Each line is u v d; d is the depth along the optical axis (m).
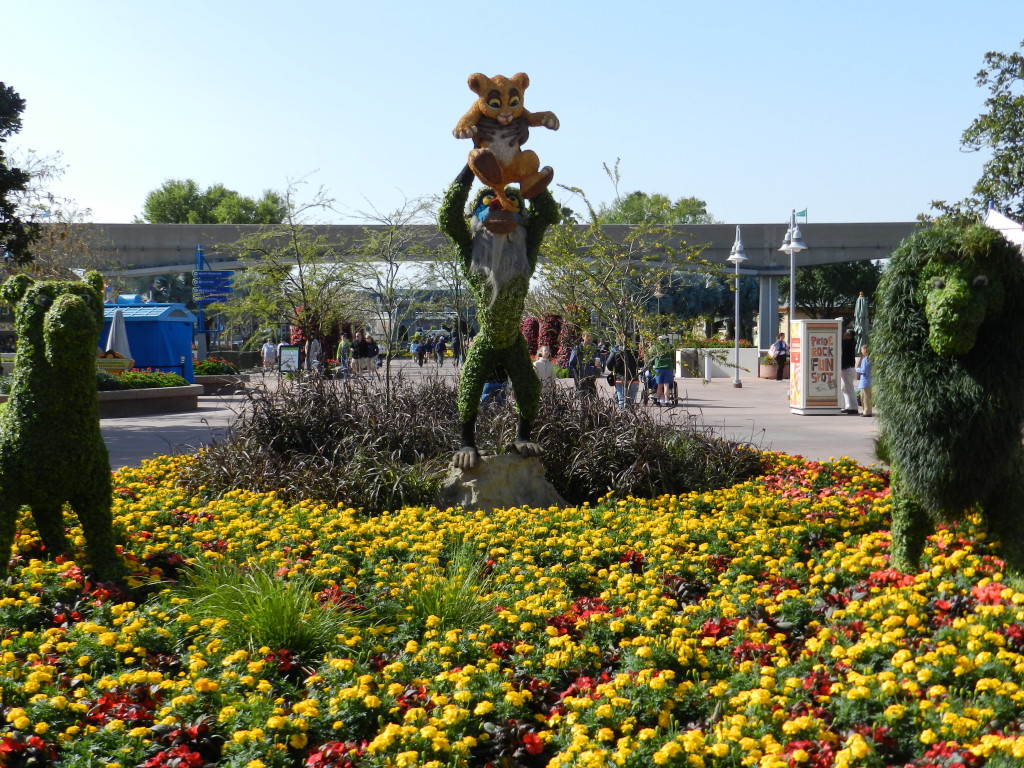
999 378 4.78
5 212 18.97
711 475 8.88
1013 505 5.11
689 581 5.54
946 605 4.63
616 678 3.83
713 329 52.44
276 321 22.02
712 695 3.79
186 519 7.16
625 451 8.56
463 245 7.64
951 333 4.66
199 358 37.91
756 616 4.78
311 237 23.25
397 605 4.99
